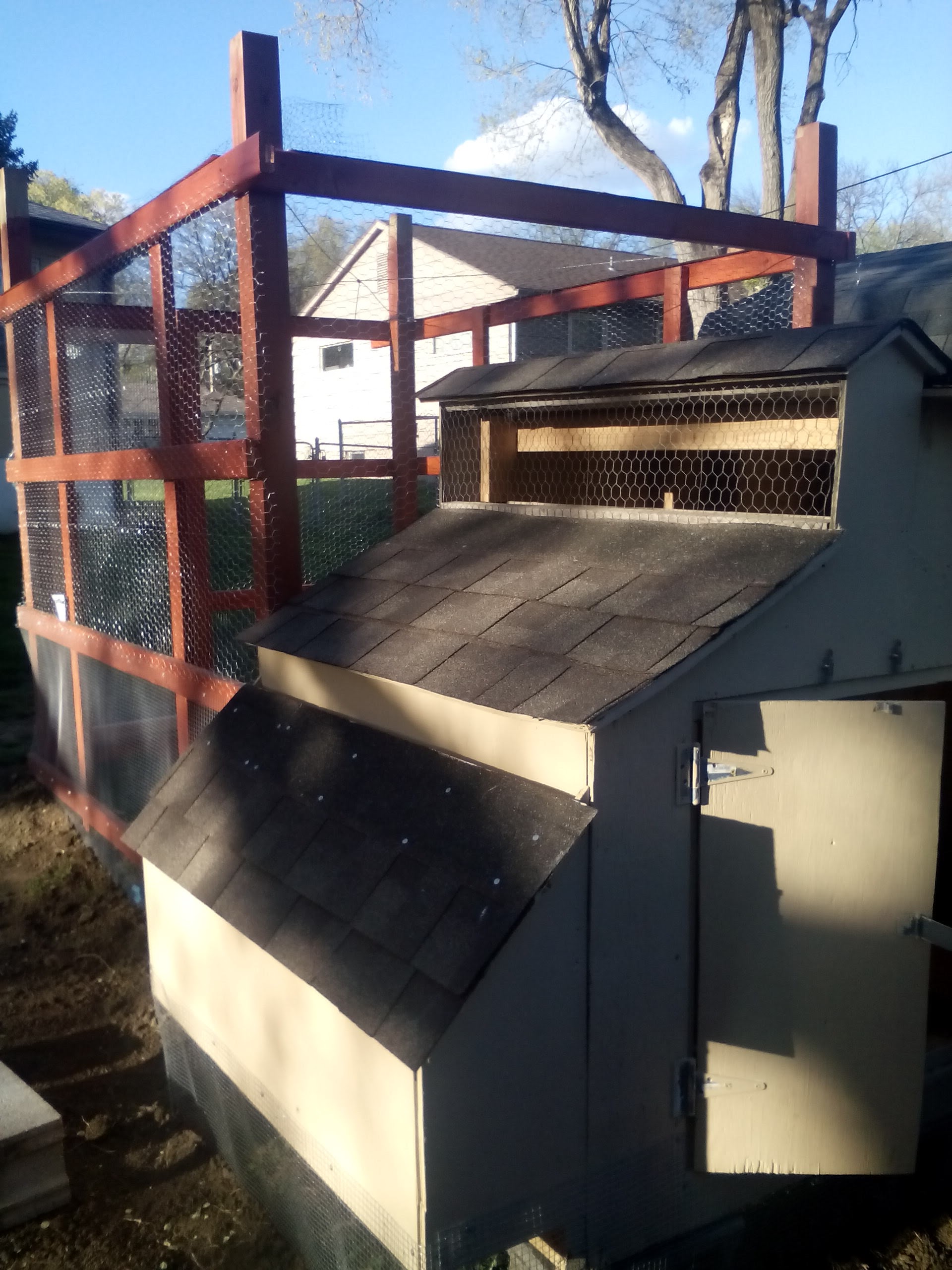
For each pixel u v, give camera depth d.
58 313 5.79
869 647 3.08
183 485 4.51
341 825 2.99
